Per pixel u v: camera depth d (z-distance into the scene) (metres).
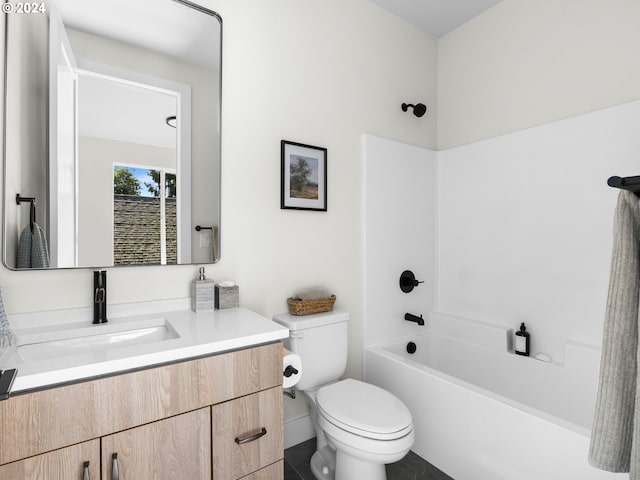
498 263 2.24
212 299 1.50
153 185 1.45
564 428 1.26
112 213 1.36
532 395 1.95
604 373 0.68
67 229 1.27
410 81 2.46
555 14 1.98
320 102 1.99
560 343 1.94
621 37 1.72
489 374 2.16
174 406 1.00
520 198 2.13
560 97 1.95
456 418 1.61
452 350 2.38
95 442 0.88
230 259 1.66
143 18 1.44
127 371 0.94
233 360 1.11
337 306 2.06
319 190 1.98
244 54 1.71
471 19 2.43
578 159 1.87
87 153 1.31
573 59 1.90
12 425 0.79
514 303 2.15
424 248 2.53
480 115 2.36
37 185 1.23
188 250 1.53
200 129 1.57
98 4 1.35
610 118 1.75
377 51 2.27
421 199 2.51
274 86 1.81
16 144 1.20
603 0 1.79
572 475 1.24
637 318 0.65
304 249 1.92
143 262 1.42
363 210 2.19
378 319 2.24
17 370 0.83
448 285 2.56
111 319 1.34
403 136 2.42
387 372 2.00
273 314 1.80
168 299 1.50
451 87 2.56
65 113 1.28
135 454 0.94
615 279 0.67
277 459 1.22
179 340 1.09
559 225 1.95
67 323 1.27
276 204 1.81
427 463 1.75
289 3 1.87
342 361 1.82
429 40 2.60
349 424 1.33
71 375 0.85
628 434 0.66
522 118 2.12
